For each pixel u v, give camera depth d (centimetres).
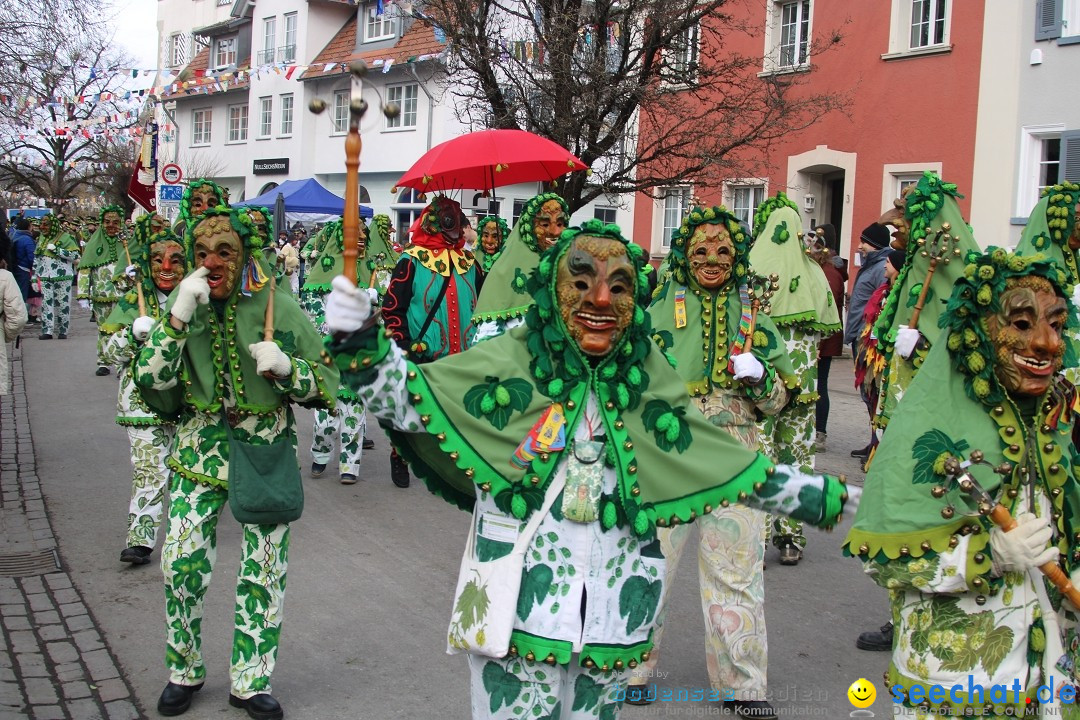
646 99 1407
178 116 4088
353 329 264
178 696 456
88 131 2138
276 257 628
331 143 3334
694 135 1462
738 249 491
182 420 451
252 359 441
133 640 544
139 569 669
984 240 1727
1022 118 1664
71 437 1104
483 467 285
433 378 286
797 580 663
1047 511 307
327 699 479
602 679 295
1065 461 308
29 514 795
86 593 619
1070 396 312
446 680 503
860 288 1030
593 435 291
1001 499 302
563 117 1384
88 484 899
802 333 675
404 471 908
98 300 1496
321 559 694
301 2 3356
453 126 2862
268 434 446
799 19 2006
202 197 511
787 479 306
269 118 3581
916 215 554
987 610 299
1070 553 312
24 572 656
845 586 651
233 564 684
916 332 539
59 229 2081
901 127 1842
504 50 1414
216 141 3922
